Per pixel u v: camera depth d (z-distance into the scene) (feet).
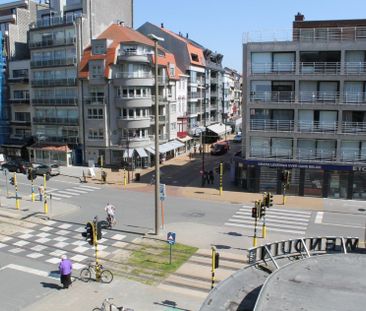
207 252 84.23
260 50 134.92
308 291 33.17
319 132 132.57
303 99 133.80
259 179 140.67
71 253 85.15
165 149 196.85
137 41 177.58
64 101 189.47
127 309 58.39
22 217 109.70
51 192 139.95
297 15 153.17
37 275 74.74
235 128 330.34
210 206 123.24
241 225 104.01
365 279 35.45
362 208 122.72
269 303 31.27
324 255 40.86
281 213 116.47
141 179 162.20
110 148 183.11
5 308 62.64
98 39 178.91
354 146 131.13
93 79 179.42
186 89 237.86
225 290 40.55
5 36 213.46
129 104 176.86
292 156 136.36
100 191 142.41
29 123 207.72
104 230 98.68
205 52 281.33
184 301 64.90
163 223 103.71
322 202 129.18
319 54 132.05
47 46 191.01
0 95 213.66
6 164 178.19
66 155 184.55
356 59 128.26
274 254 51.62
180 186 150.82
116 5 206.39
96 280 71.92
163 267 77.20
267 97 136.26
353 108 129.18
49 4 217.15
